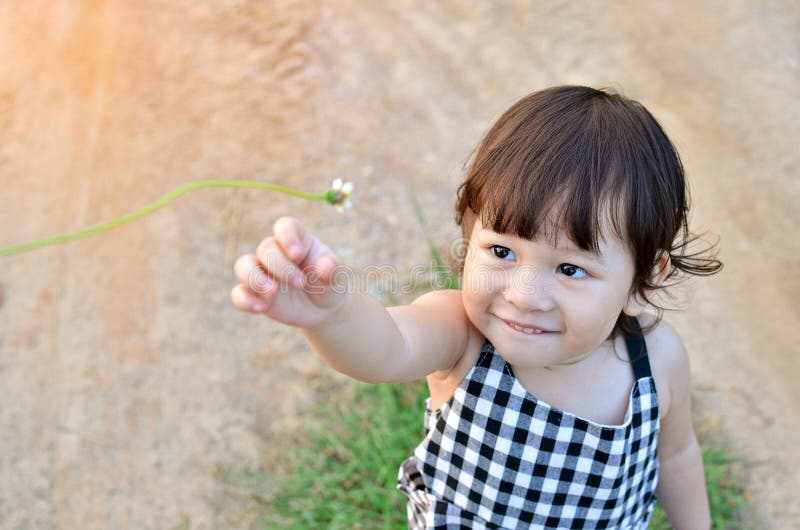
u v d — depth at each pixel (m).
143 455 2.57
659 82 3.96
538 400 1.37
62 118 3.86
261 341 2.88
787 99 3.82
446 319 1.34
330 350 1.14
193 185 1.22
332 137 3.65
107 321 2.98
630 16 4.41
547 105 1.24
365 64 4.09
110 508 2.44
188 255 3.18
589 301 1.17
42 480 2.54
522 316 1.19
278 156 3.56
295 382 2.72
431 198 3.33
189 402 2.71
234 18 4.44
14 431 2.67
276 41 4.24
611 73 4.01
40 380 2.81
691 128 3.69
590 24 4.36
